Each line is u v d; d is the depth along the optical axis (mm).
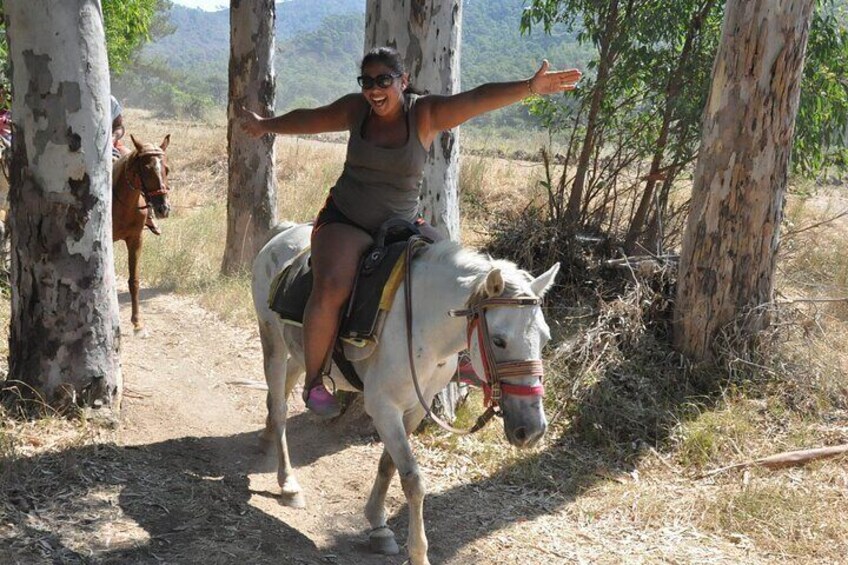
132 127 25797
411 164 4199
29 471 4672
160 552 4152
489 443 5938
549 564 4562
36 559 3934
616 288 7914
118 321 5727
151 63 64188
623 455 5914
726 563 4617
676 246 9266
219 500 4816
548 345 7188
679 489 5504
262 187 10398
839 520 5023
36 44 5145
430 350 4109
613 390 6461
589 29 9508
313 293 4258
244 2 10141
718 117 6672
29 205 5309
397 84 4031
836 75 9039
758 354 6809
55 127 5219
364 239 4309
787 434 6145
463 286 3912
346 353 4352
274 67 10438
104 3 15367
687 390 6625
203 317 8656
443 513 5043
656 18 8523
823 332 7320
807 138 8945
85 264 5422
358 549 4574
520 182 14148
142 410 5953
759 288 6867
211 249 11641
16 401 5383
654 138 9086
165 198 7867
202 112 44062
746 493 5238
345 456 5723
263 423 6191
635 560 4629
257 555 4281
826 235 11672
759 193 6672
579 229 8812
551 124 9430
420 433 5988
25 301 5418
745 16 6492
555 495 5359
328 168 16688
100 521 4340
